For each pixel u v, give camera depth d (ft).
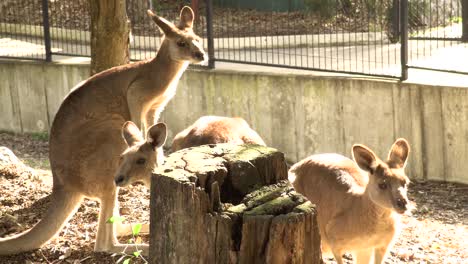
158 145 29.76
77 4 76.84
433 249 37.35
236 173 21.11
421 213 44.57
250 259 19.33
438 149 51.24
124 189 40.16
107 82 37.83
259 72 57.00
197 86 58.85
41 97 63.93
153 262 20.80
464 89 49.67
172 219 20.18
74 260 31.17
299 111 55.57
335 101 54.13
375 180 28.55
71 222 35.58
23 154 57.52
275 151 21.88
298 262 19.36
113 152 32.45
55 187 32.68
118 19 45.68
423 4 64.54
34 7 78.02
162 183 20.29
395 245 37.63
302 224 19.22
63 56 66.59
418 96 51.24
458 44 64.54
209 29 58.65
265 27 69.67
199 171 20.61
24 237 31.50
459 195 48.52
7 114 65.57
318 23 67.97
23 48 70.38
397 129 52.34
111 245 31.60
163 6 77.66
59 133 33.63
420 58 60.08
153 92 39.93
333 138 54.70
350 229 29.22
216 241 19.53
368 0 66.80
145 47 65.26
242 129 34.73
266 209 19.63
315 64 61.26
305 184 31.22
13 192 38.63
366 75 53.83
